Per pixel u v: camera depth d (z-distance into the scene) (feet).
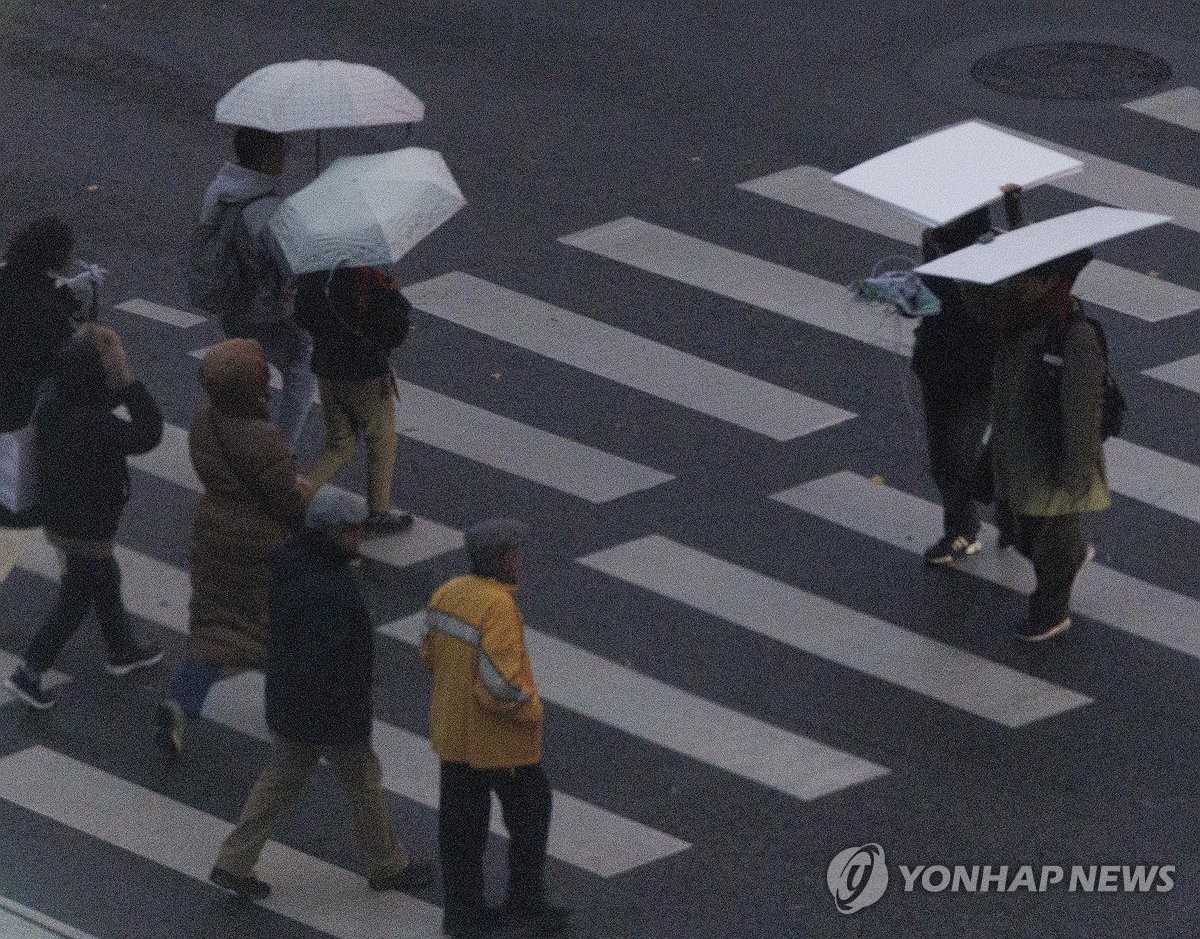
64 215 159.33
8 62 183.01
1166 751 104.68
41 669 108.37
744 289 148.87
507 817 91.35
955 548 120.16
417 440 132.87
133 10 192.75
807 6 191.01
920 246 153.58
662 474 129.08
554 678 110.93
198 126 172.24
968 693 109.29
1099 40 182.70
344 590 91.04
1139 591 117.29
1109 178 161.38
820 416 134.51
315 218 116.16
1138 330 142.72
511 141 168.86
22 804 102.47
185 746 106.83
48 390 107.34
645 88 176.76
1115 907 94.17
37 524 112.88
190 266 123.24
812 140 168.04
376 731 107.45
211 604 104.94
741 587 118.42
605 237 155.74
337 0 194.90
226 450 103.09
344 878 97.30
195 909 95.35
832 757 104.58
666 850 98.37
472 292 149.18
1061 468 108.99
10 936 92.89
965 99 173.06
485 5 192.75
